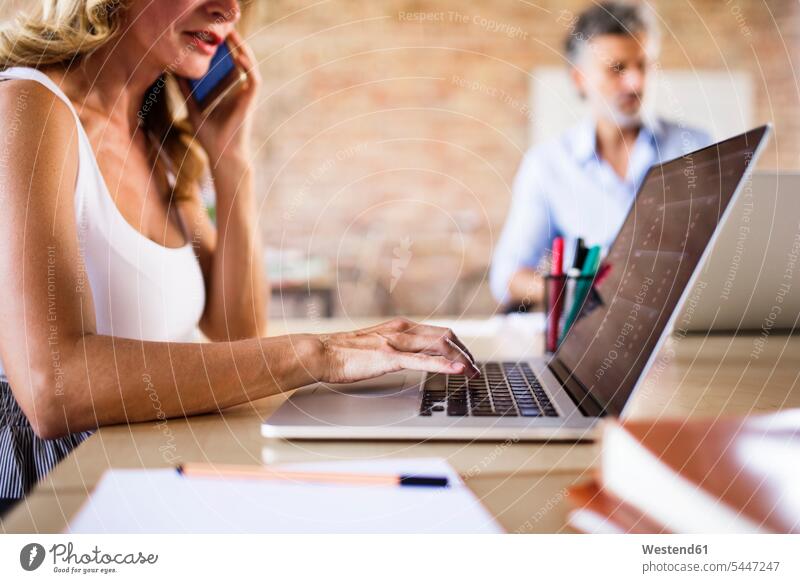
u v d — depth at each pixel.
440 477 0.39
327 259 2.57
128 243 0.71
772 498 0.40
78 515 0.37
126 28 0.72
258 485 0.39
